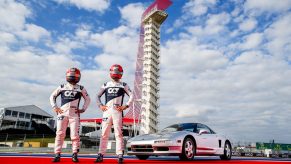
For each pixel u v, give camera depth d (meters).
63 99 5.10
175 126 7.38
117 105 5.02
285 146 28.20
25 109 52.28
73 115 5.07
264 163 6.38
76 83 5.27
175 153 6.21
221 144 8.06
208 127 7.98
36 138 30.70
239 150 26.52
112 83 5.14
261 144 27.44
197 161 6.69
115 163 4.88
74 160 4.92
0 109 49.06
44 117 56.00
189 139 6.69
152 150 6.32
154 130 76.75
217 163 5.98
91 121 51.84
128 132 59.75
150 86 80.19
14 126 49.75
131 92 5.20
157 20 89.56
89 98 5.41
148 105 78.19
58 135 4.95
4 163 3.99
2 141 27.17
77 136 5.04
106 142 5.12
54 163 4.48
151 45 85.50
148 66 83.12
